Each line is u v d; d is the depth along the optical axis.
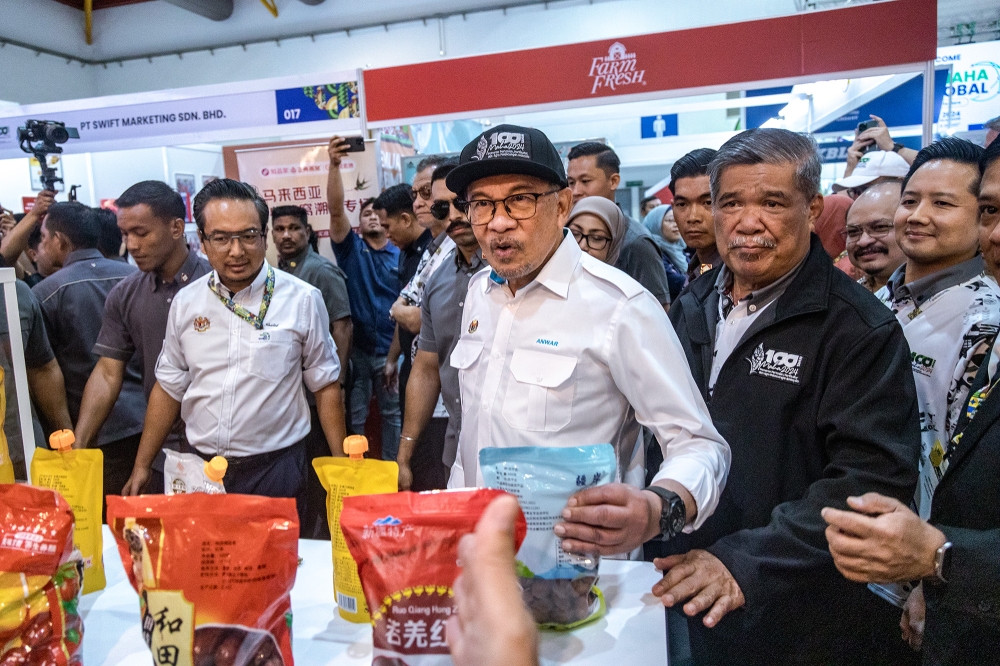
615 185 2.94
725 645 1.19
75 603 0.84
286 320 1.75
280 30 8.43
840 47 2.80
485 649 0.38
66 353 2.52
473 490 0.74
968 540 0.84
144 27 8.64
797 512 1.05
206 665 0.73
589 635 0.90
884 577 0.84
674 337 1.18
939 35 5.16
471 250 1.90
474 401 1.27
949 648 0.85
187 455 1.02
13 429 1.30
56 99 8.30
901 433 1.08
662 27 7.70
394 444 3.49
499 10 8.00
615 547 0.83
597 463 0.85
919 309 1.45
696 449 1.03
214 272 1.75
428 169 2.75
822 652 1.17
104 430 2.39
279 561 0.75
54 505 0.80
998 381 0.99
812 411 1.17
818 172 1.22
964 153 1.41
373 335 3.54
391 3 8.16
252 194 1.71
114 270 2.64
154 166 7.75
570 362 1.14
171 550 0.74
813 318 1.18
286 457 1.76
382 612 0.70
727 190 1.22
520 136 1.10
